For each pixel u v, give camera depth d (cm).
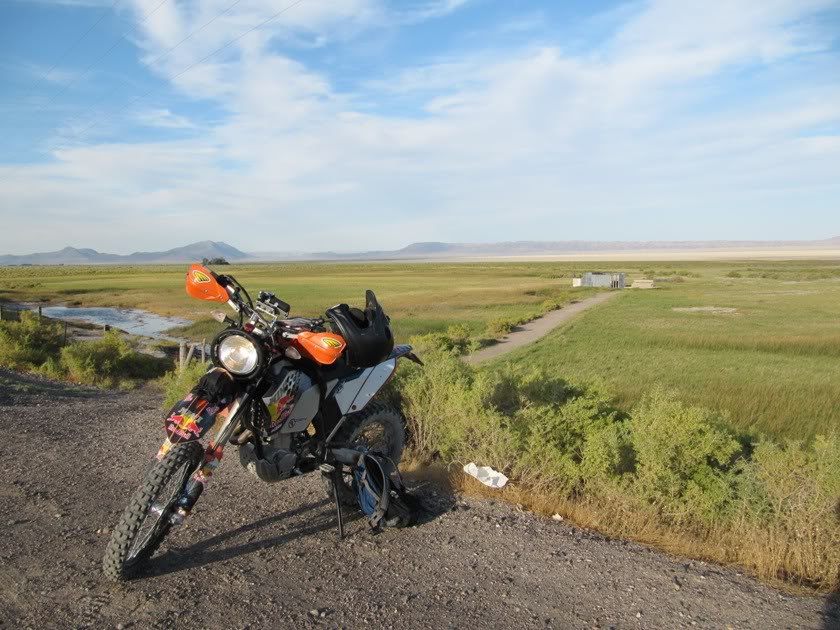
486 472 496
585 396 594
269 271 16675
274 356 390
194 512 441
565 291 7256
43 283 8831
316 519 434
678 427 486
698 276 11450
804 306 4934
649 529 441
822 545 391
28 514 434
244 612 313
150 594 328
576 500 489
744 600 339
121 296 6222
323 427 425
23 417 751
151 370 1745
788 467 439
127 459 578
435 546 393
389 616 312
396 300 5875
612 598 335
